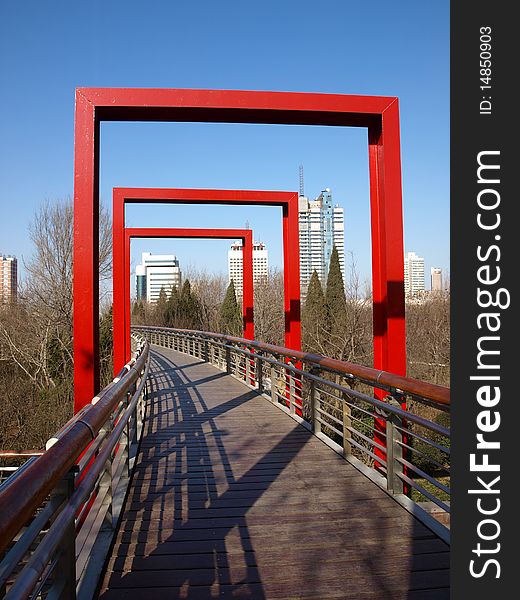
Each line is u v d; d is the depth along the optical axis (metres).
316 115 5.20
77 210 4.65
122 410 4.05
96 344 4.67
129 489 4.18
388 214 5.08
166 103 4.90
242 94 5.03
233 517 3.59
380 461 4.30
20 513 1.32
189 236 12.70
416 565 2.87
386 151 5.14
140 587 2.67
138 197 10.02
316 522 3.47
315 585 2.68
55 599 1.86
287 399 7.39
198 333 16.09
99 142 4.98
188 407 7.93
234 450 5.38
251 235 12.55
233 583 2.71
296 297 9.05
